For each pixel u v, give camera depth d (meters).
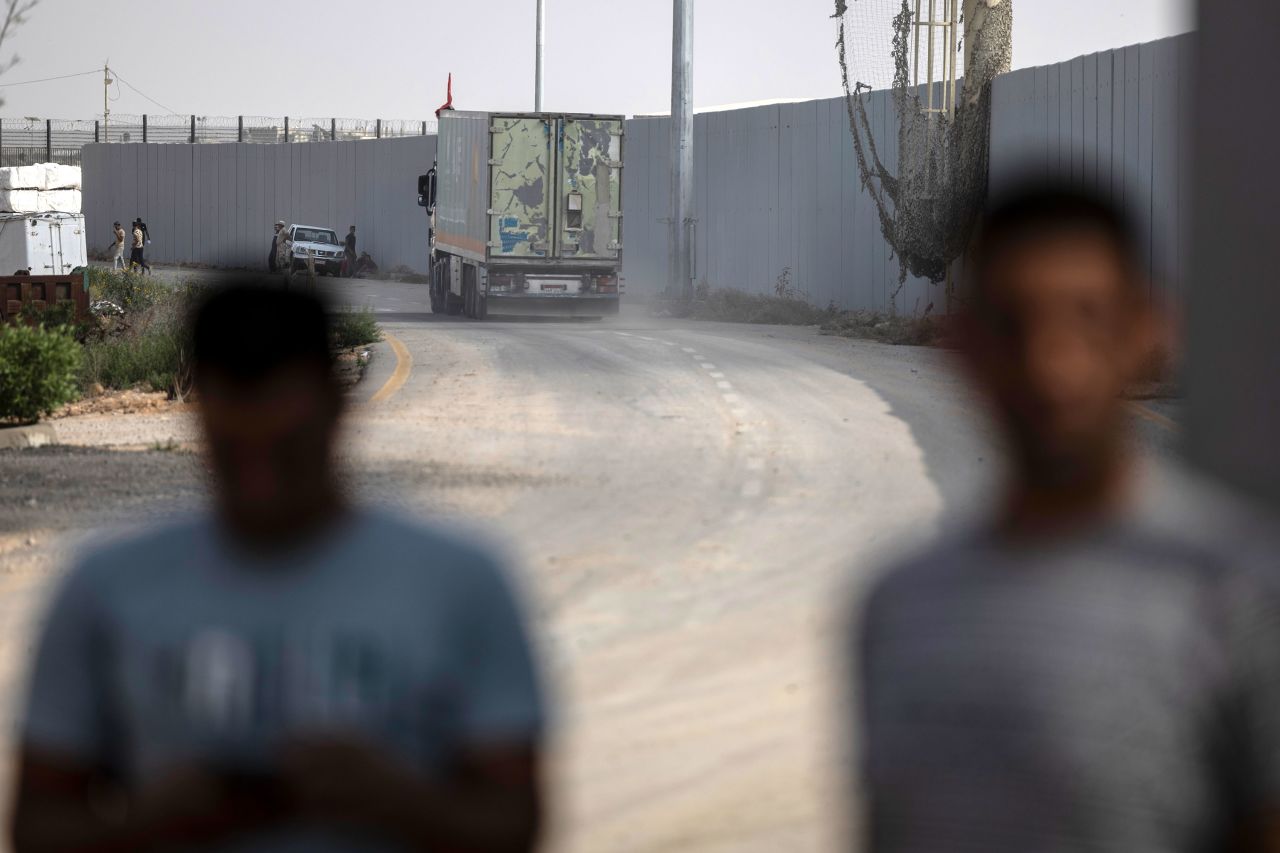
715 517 28.77
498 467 34.50
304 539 5.46
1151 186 61.62
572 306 88.50
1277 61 24.64
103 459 34.31
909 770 4.46
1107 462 4.74
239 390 5.38
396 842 5.24
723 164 112.94
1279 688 4.18
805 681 17.88
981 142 75.69
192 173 195.25
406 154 167.62
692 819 13.66
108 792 5.64
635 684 17.89
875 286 92.75
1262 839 4.21
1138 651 4.27
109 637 5.44
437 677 5.38
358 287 148.00
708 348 65.62
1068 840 4.24
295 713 5.27
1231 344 25.19
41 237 104.38
